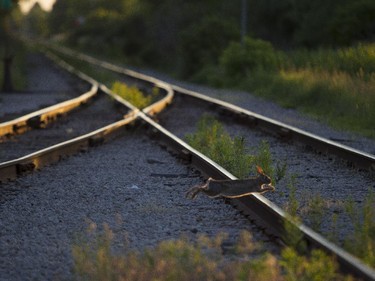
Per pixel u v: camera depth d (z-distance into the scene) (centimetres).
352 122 3672
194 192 1576
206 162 2144
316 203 1664
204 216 1669
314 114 4131
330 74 5081
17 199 1850
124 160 2481
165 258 1249
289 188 2006
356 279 1123
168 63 12450
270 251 1373
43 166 2327
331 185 2067
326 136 3238
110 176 2181
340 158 2459
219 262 1279
